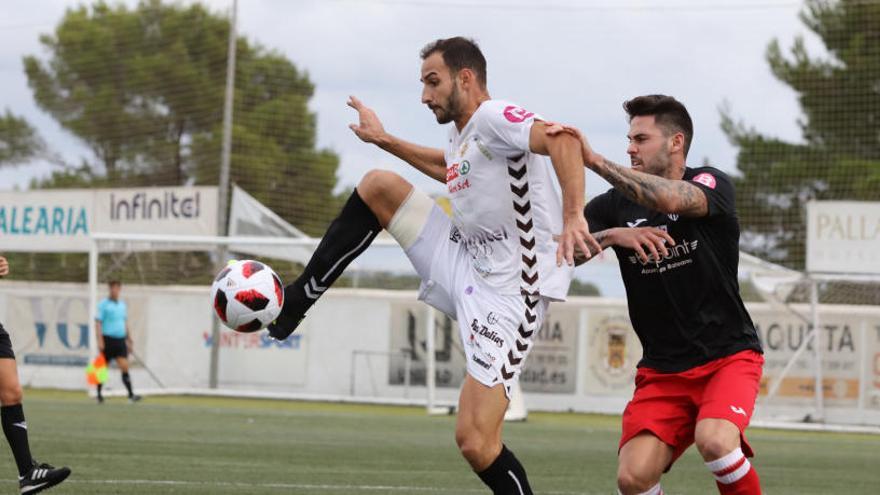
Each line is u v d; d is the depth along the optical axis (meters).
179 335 43.59
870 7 57.72
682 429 10.45
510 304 10.36
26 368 44.84
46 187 78.44
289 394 41.12
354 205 11.20
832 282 37.16
